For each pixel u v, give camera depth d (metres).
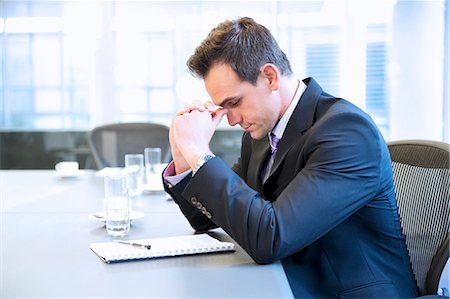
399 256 1.15
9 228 1.32
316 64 3.76
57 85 3.92
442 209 1.23
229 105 1.16
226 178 1.04
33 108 3.94
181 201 1.25
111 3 3.82
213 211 1.03
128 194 1.27
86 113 3.91
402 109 3.62
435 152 1.32
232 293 0.83
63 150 3.88
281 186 1.18
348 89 3.73
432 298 1.08
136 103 3.90
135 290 0.84
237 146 3.73
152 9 3.82
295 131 1.18
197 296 0.81
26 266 0.98
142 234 1.25
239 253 1.07
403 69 3.59
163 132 2.76
